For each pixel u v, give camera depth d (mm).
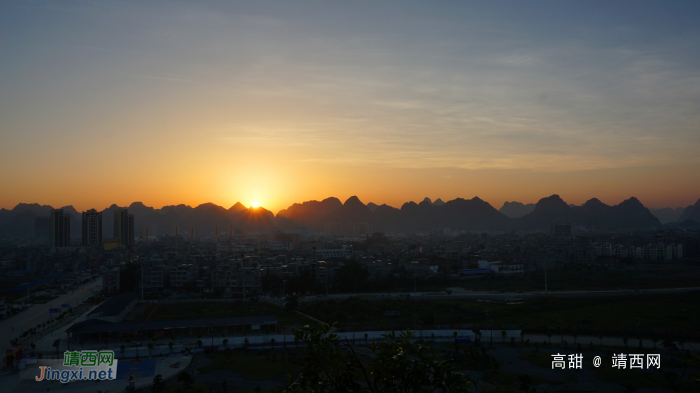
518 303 176125
